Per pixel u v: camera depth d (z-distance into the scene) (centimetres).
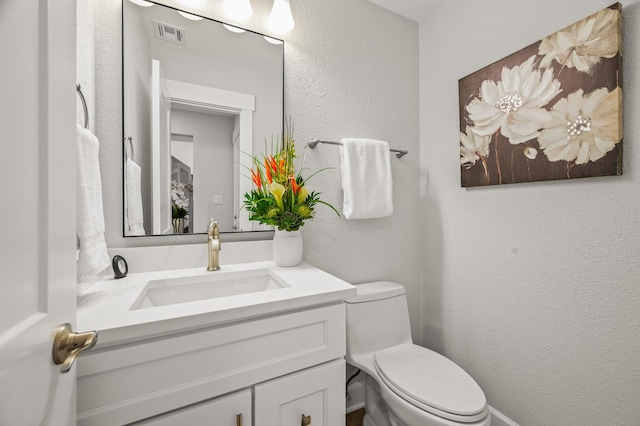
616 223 92
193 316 65
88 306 71
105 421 58
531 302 117
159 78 111
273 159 121
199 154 117
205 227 118
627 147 89
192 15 117
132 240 106
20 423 32
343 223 149
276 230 119
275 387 77
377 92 158
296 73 136
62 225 44
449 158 153
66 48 45
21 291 33
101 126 101
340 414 88
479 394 94
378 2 155
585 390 100
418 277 172
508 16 123
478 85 133
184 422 66
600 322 96
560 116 103
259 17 129
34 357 35
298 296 80
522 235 119
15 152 33
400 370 108
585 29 95
